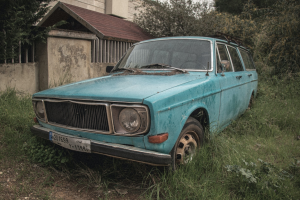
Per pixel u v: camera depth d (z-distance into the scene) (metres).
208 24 9.26
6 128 3.35
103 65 6.99
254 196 2.18
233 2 15.54
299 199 2.18
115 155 2.12
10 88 4.71
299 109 5.27
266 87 6.93
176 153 2.43
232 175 2.42
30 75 5.30
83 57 6.30
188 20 9.16
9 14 4.41
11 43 4.46
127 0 11.81
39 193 2.29
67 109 2.43
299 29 8.58
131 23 9.75
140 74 3.11
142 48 3.73
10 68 4.86
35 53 5.48
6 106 3.99
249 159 2.82
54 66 5.55
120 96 2.11
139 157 2.04
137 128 2.05
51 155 2.77
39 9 4.98
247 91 4.56
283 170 2.70
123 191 2.35
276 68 8.56
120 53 7.73
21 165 2.77
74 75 6.09
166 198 2.12
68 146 2.41
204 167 2.53
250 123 4.17
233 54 4.23
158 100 2.06
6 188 2.34
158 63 3.36
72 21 8.09
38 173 2.63
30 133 3.30
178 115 2.29
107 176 2.62
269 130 3.99
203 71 3.17
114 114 2.12
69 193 2.33
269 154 3.21
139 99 2.03
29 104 4.41
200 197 2.12
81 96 2.29
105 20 8.25
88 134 2.30
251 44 9.59
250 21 9.90
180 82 2.63
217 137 3.04
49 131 2.59
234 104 3.79
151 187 2.35
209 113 2.90
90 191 2.38
